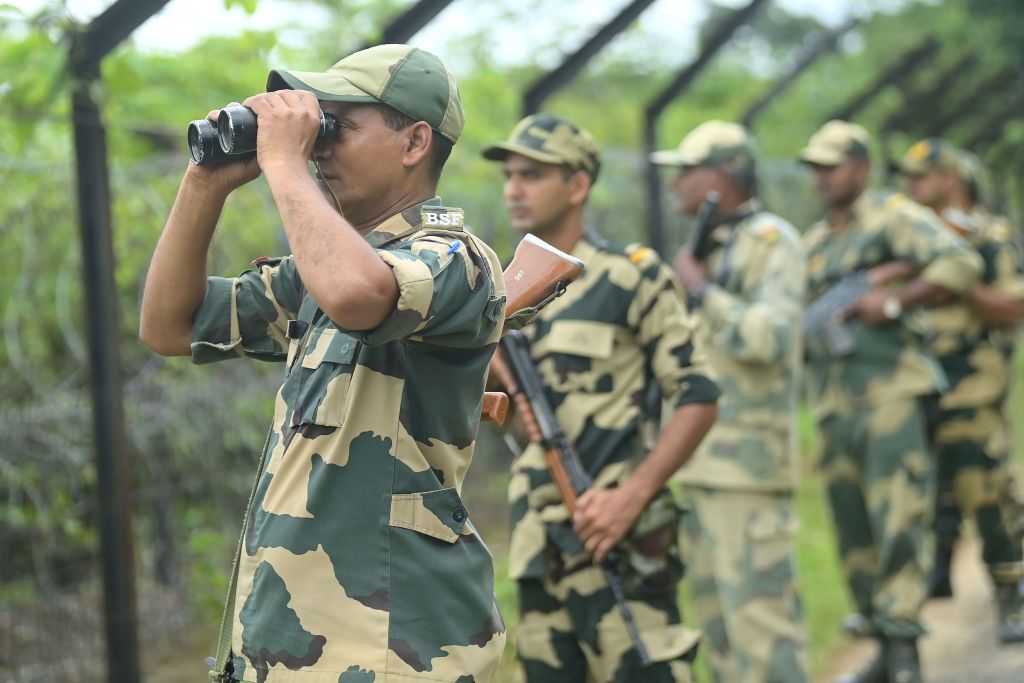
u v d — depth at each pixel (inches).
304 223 135.1
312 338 149.7
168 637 358.0
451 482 148.7
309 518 141.6
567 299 229.0
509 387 229.0
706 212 303.7
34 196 320.2
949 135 914.7
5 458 306.5
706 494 290.5
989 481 400.8
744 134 312.3
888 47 1032.2
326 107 148.3
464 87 548.7
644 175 453.7
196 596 362.6
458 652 144.8
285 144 141.6
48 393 325.1
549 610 228.8
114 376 259.0
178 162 348.8
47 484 317.1
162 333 167.3
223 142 146.0
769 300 290.7
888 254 352.2
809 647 378.6
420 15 302.5
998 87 818.8
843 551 353.1
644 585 222.2
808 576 458.3
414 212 151.1
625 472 225.9
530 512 229.0
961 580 476.7
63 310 320.5
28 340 331.9
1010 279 410.6
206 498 373.1
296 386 149.6
